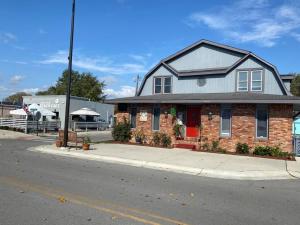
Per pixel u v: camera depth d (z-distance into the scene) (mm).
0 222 6465
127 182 10945
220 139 21109
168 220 6961
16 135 32875
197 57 25938
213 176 13336
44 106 47344
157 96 25312
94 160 16594
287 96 20625
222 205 8492
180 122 23609
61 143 21203
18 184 9797
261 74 23031
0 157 15875
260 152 19391
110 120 55469
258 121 20141
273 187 11359
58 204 7840
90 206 7766
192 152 20016
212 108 21500
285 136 19344
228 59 24750
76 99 47875
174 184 11062
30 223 6449
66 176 11484
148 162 15852
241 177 13242
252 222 7156
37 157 16578
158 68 27188
